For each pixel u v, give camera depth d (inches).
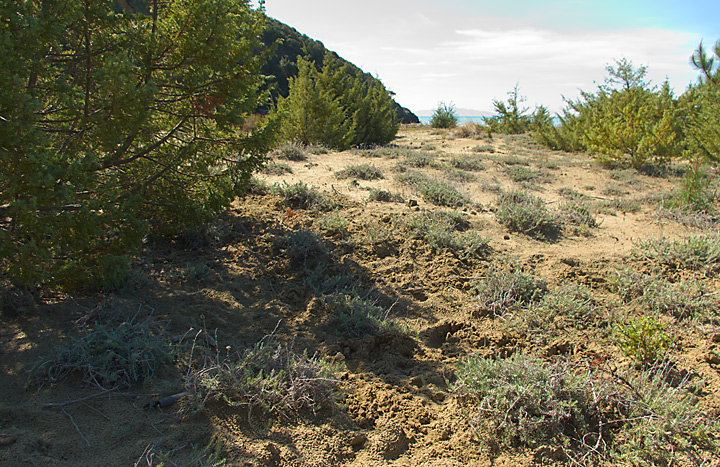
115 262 137.9
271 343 148.1
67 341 126.3
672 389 131.7
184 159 181.5
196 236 210.4
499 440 120.2
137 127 149.3
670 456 116.5
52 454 94.3
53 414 104.8
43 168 123.4
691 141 519.2
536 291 196.9
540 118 1075.9
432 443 119.1
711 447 120.3
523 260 235.6
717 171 488.4
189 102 184.4
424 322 175.6
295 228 238.8
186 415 110.4
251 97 187.8
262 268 198.8
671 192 398.6
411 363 152.3
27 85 139.3
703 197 346.3
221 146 202.2
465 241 241.4
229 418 112.6
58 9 131.8
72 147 150.2
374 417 125.0
